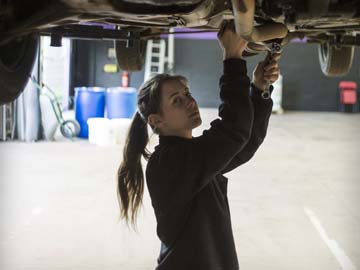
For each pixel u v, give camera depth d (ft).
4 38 6.82
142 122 5.74
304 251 12.06
